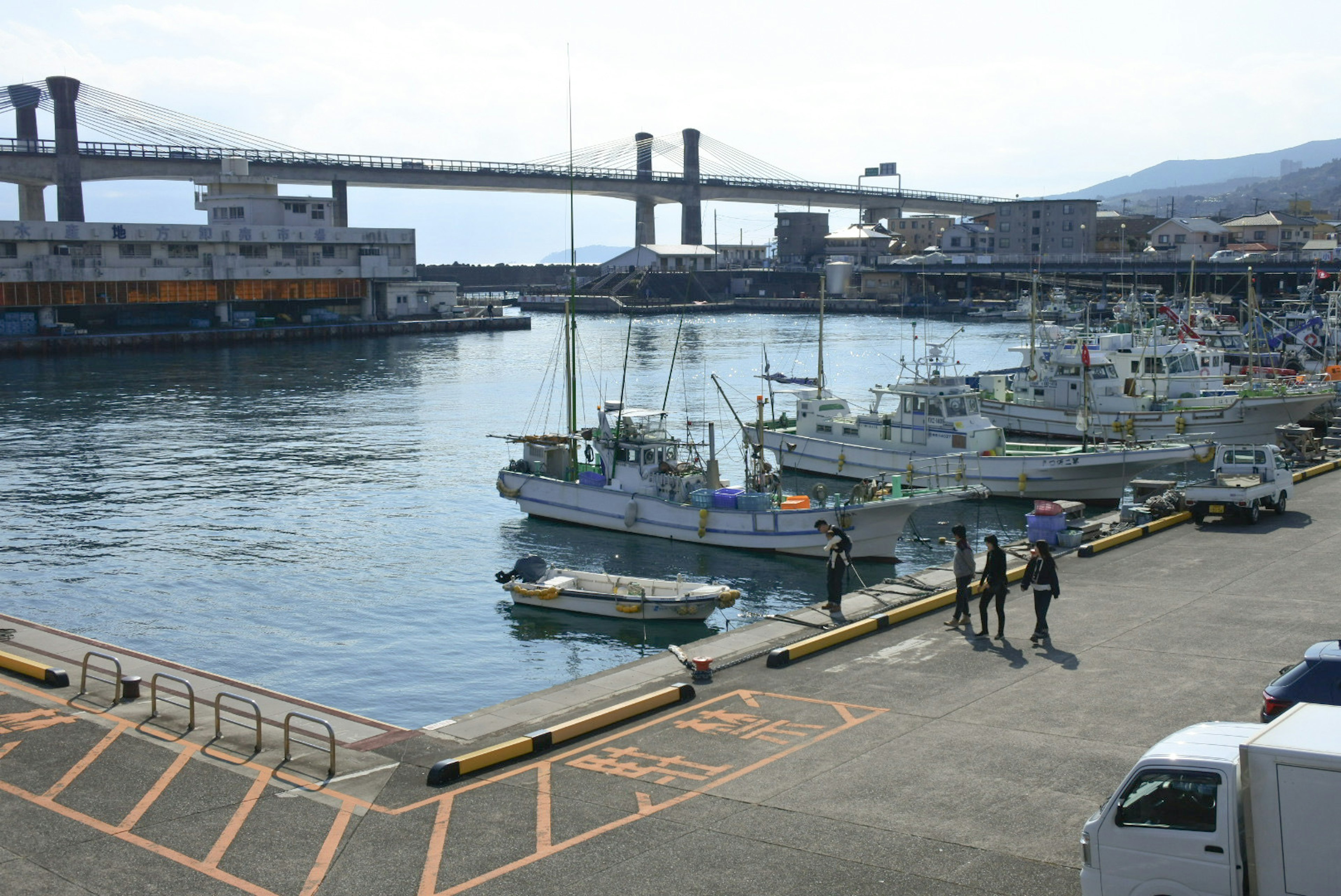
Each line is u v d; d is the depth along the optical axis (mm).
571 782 17469
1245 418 61281
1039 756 17812
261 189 152750
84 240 130500
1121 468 48500
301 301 163125
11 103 193625
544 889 14086
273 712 20688
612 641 32812
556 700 21359
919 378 54531
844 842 15156
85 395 95062
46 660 23828
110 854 15156
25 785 17422
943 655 23359
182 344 139375
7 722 20109
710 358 130250
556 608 35594
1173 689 20688
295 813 16406
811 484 56250
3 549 44875
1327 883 10625
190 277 140375
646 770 17906
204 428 77938
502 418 84000
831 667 22906
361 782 17516
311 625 34938
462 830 15789
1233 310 163250
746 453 51406
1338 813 10523
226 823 16094
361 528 48031
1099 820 12031
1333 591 27406
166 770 17984
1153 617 25641
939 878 14070
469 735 19531
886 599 27938
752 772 17656
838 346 145375
